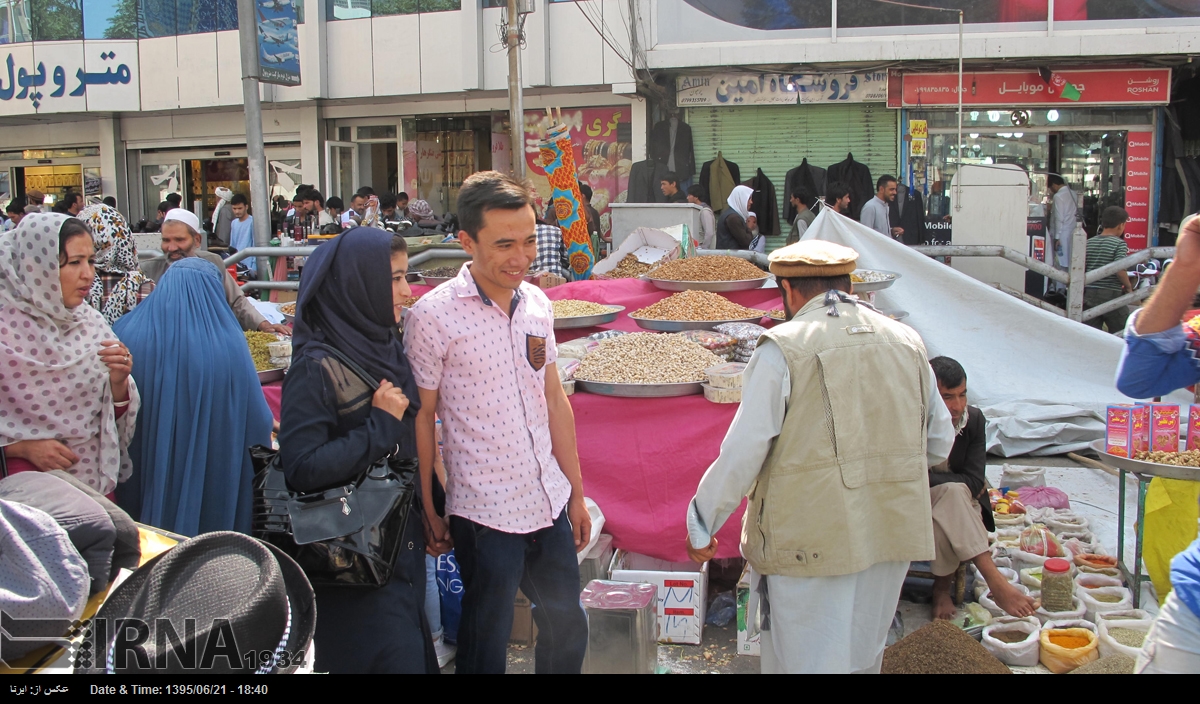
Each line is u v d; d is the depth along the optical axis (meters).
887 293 6.34
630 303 5.21
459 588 3.39
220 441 3.32
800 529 2.38
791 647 2.41
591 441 3.82
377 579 2.20
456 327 2.44
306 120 14.09
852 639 2.47
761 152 11.73
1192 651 1.90
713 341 4.22
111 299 4.27
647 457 3.74
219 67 14.01
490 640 2.47
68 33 14.48
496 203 2.34
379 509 2.23
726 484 2.40
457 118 13.80
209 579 1.78
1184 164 10.78
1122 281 7.19
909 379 2.46
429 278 6.51
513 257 2.38
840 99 11.21
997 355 6.16
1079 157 11.14
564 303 4.92
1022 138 11.20
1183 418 4.00
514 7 8.45
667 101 11.70
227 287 4.69
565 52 12.11
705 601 3.62
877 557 2.45
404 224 10.53
